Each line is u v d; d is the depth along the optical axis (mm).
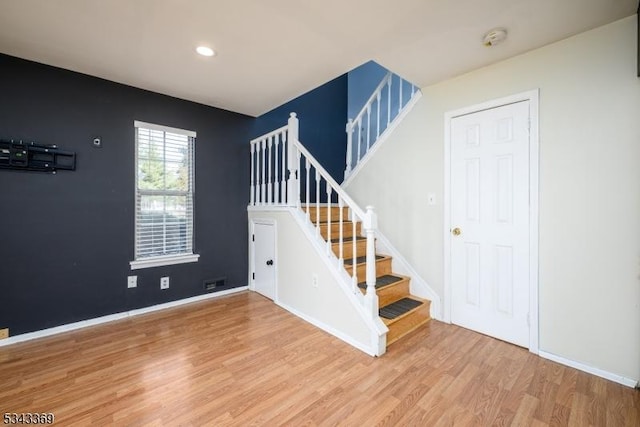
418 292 2949
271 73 2559
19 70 2334
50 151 2439
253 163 3746
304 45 2105
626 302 1832
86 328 2592
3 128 2279
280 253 3176
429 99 2836
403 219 3090
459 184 2627
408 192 3039
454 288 2684
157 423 1481
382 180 3305
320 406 1616
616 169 1859
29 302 2389
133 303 2902
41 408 1580
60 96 2502
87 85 2629
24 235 2367
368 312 2219
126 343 2314
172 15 1774
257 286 3623
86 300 2646
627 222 1827
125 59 2336
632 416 1549
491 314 2441
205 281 3395
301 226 2859
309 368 1977
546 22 1846
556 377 1896
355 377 1879
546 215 2133
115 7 1701
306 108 4426
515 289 2301
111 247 2770
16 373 1901
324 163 4688
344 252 3049
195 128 3285
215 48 2164
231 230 3617
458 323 2662
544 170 2141
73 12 1747
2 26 1894
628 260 1826
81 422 1483
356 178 3607
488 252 2449
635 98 1790
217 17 1793
